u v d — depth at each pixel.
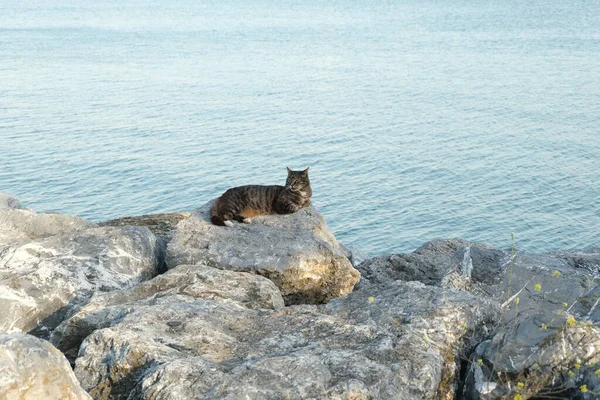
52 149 63.78
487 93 100.38
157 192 52.81
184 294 9.06
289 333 7.52
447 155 65.12
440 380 6.96
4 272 10.10
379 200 52.16
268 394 6.04
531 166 61.22
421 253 13.00
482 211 50.12
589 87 104.00
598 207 50.66
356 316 8.12
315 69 125.19
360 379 6.37
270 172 58.75
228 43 169.25
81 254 10.70
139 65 126.56
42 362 5.80
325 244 10.93
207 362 6.57
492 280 10.05
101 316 8.38
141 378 6.56
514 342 6.83
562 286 9.21
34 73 112.38
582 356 6.64
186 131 73.44
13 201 15.25
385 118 82.06
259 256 10.73
